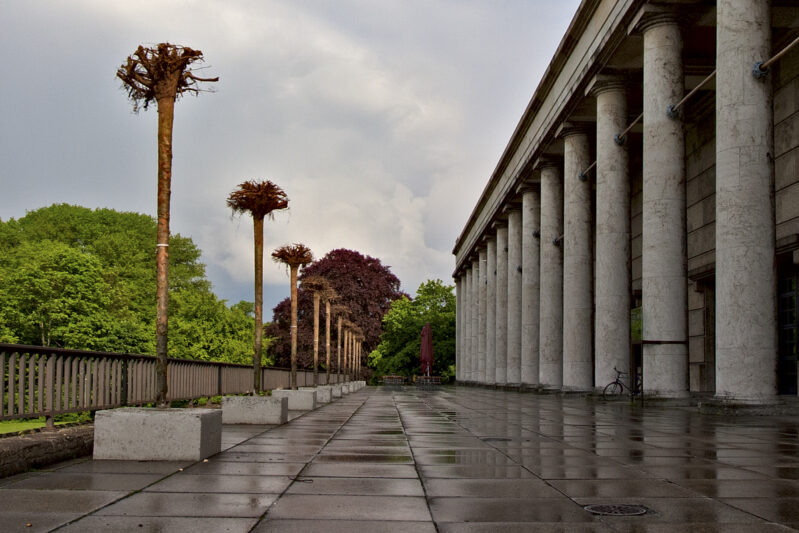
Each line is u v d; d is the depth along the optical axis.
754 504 6.29
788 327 26.52
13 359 8.88
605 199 28.77
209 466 8.48
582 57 30.83
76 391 10.57
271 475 7.81
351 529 5.33
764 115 18.44
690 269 33.56
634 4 24.25
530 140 42.38
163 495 6.61
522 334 44.47
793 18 24.36
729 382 18.05
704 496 6.67
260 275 17.11
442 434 12.99
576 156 34.44
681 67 24.02
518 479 7.63
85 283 50.28
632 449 10.48
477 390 51.53
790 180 25.73
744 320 17.86
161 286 9.98
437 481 7.48
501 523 5.55
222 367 19.56
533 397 34.16
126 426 8.90
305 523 5.51
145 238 76.25
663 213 23.34
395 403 26.73
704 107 32.12
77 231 71.00
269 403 14.95
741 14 18.66
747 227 18.05
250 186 17.03
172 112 10.24
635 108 33.09
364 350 86.94
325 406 24.02
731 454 9.84
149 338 53.00
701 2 23.47
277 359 83.31
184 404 18.30
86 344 47.31
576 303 33.31
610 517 5.77
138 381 13.08
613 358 27.88
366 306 86.75
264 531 5.24
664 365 22.86
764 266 18.00
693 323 33.25
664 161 23.50
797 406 17.75
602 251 28.59
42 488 6.93
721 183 18.61
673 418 17.39
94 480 7.41
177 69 10.19
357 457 9.42
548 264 39.75
